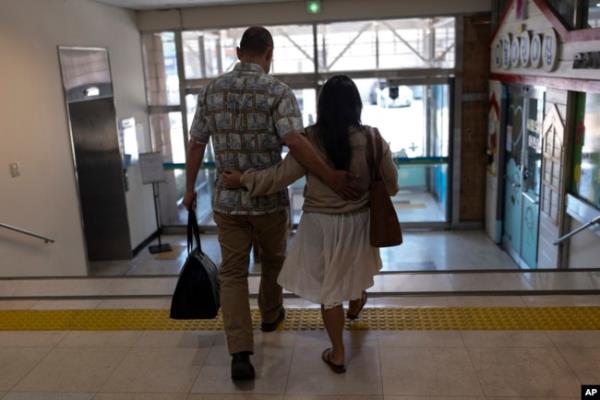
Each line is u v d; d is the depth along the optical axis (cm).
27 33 480
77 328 284
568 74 446
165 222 816
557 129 480
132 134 716
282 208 233
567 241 471
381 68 731
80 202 575
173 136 787
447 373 228
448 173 759
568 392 212
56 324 289
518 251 623
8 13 452
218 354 253
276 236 243
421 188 809
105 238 696
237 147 218
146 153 705
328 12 707
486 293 304
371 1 699
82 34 585
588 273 344
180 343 264
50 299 322
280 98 212
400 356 243
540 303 289
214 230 809
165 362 247
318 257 222
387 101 743
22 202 470
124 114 692
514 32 594
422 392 216
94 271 666
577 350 241
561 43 462
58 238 531
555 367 229
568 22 454
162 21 734
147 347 262
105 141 659
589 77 405
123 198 682
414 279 343
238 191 221
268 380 229
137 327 283
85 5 593
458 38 706
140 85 749
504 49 634
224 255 230
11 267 454
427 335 260
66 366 247
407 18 705
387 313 284
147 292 342
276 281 260
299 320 281
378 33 719
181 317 239
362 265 223
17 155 463
